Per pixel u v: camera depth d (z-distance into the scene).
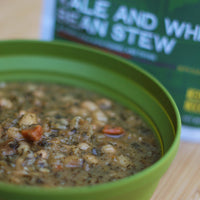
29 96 0.46
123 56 0.49
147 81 0.44
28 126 0.40
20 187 0.32
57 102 0.46
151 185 0.36
